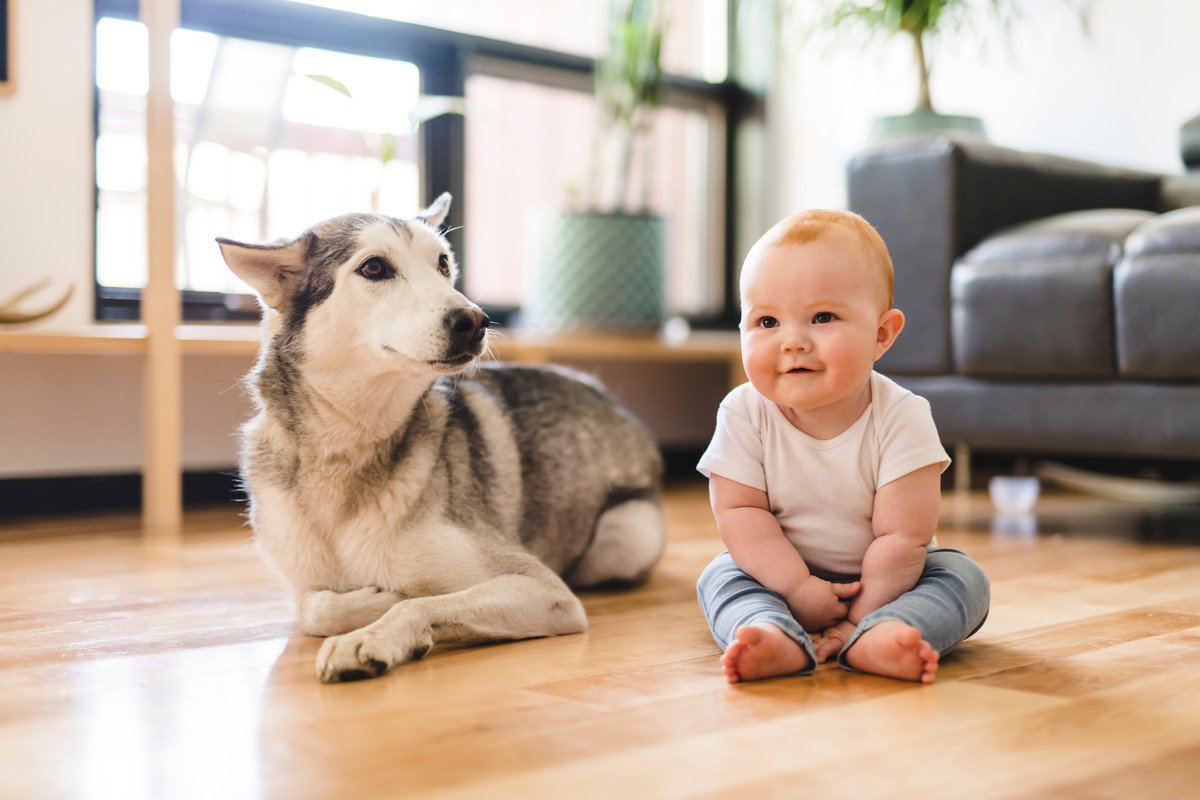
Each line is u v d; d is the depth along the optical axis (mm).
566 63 3988
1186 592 1801
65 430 3016
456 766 952
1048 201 2762
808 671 1271
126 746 1021
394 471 1510
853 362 1304
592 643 1460
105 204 3125
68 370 3014
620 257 3678
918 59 3441
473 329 1483
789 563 1369
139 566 2133
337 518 1515
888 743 1009
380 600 1493
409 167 3672
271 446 1565
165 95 2645
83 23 3008
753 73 4449
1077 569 2035
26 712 1142
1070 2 3494
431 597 1402
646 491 2016
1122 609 1658
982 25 3723
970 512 2953
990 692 1185
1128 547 2316
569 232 3688
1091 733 1037
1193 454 2209
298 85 3453
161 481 2701
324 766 957
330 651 1270
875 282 1339
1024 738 1022
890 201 2664
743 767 943
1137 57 3355
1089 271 2320
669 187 4480
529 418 1820
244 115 3395
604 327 3701
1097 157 3463
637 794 879
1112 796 872
